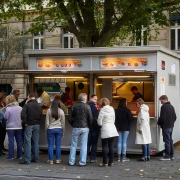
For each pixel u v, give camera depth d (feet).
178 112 45.27
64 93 43.11
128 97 41.98
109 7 52.95
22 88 92.99
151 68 37.29
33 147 35.19
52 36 91.15
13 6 59.36
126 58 37.99
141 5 49.62
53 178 29.14
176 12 55.77
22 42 90.07
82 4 54.19
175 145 46.03
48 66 40.60
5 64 93.45
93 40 55.72
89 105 35.37
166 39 77.92
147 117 35.40
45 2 70.33
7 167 33.06
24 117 34.40
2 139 39.27
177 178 28.81
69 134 39.60
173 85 42.63
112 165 33.65
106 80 42.32
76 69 39.52
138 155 38.73
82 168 32.65
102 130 32.89
